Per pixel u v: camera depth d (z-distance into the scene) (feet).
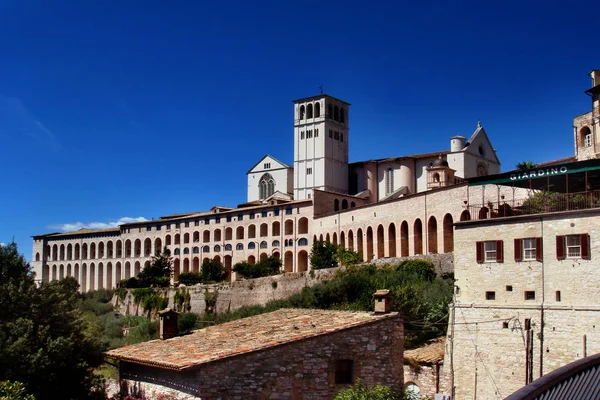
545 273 163.02
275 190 622.95
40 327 157.89
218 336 146.30
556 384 66.44
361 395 118.73
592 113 290.97
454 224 182.60
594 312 152.87
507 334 167.32
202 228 574.15
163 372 134.00
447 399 172.14
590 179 189.16
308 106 611.88
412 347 216.13
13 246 240.53
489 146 534.78
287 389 123.44
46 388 154.51
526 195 292.81
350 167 604.49
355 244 444.14
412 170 547.49
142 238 618.44
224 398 118.42
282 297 394.32
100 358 165.99
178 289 456.45
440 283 270.05
